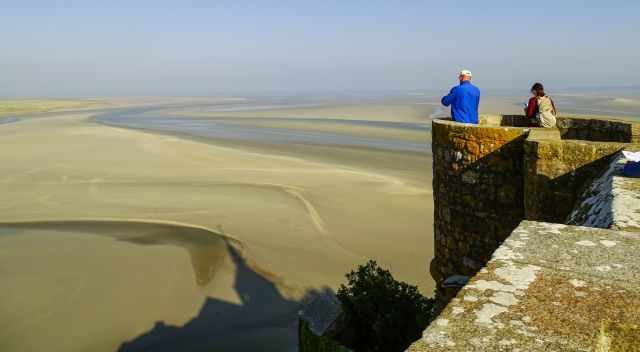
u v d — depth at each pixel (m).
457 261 6.54
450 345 1.61
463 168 6.18
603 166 4.48
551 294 1.91
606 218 2.92
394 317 6.43
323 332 6.47
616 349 1.71
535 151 4.82
